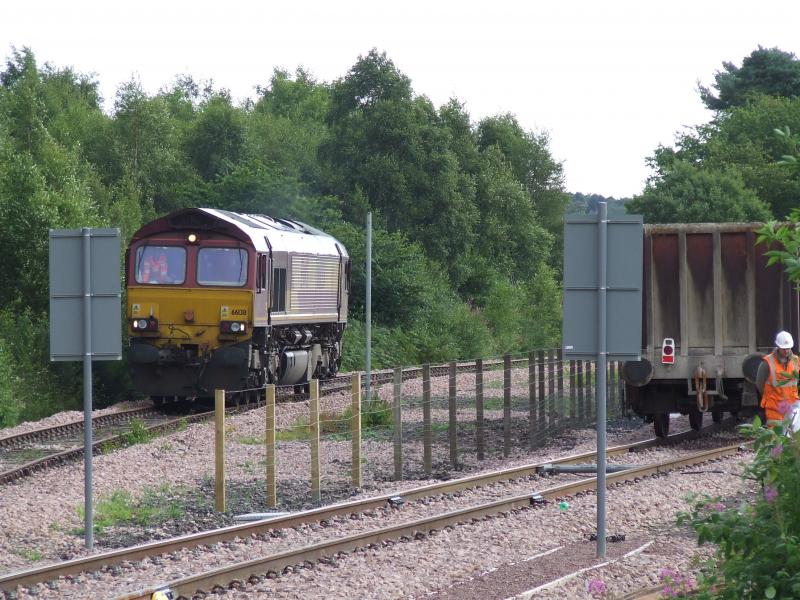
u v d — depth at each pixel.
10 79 144.62
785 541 13.45
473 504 26.78
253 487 30.62
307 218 90.56
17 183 67.25
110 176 119.38
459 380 64.88
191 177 124.19
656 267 36.59
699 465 33.00
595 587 17.03
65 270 23.03
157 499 28.61
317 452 29.41
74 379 59.72
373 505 26.19
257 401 51.06
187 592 17.95
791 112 133.62
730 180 100.44
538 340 108.31
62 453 35.09
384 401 47.69
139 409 49.16
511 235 134.12
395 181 108.94
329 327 63.50
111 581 19.19
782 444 14.16
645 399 38.25
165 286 49.94
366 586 18.45
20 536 23.81
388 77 113.94
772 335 36.06
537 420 41.94
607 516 24.77
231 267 49.75
